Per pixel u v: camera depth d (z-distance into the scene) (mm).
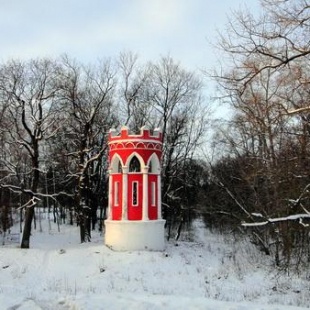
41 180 56281
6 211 45500
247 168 34750
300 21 12602
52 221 72625
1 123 36406
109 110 49312
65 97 41281
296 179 20203
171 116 51969
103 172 55094
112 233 35156
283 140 21328
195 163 59938
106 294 15242
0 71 36438
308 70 13969
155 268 30031
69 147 48344
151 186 36406
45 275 28453
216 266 31359
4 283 25875
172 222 55750
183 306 13352
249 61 13727
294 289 23266
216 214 49938
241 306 13547
